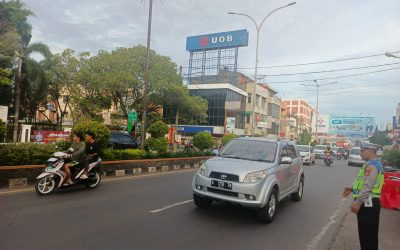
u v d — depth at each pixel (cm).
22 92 3105
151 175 1373
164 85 3162
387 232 705
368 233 446
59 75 3478
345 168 2541
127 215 689
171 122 4866
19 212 662
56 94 3784
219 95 4838
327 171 2148
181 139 4722
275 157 778
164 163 1633
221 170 694
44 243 501
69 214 670
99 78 3091
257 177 679
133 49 3212
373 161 462
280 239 606
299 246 578
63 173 868
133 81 3019
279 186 761
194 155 1991
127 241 532
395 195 848
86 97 3394
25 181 959
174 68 3369
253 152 802
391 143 4809
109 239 536
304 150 2702
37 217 635
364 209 449
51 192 866
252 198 664
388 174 873
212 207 802
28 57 2970
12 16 2806
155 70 3181
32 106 3359
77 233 555
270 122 6081
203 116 3894
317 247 580
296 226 706
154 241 541
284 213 822
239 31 4981
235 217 731
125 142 2111
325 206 947
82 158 923
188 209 770
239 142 847
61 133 2439
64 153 884
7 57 2091
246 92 5356
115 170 1311
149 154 1591
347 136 7819
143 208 756
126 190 969
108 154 1314
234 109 4706
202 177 712
